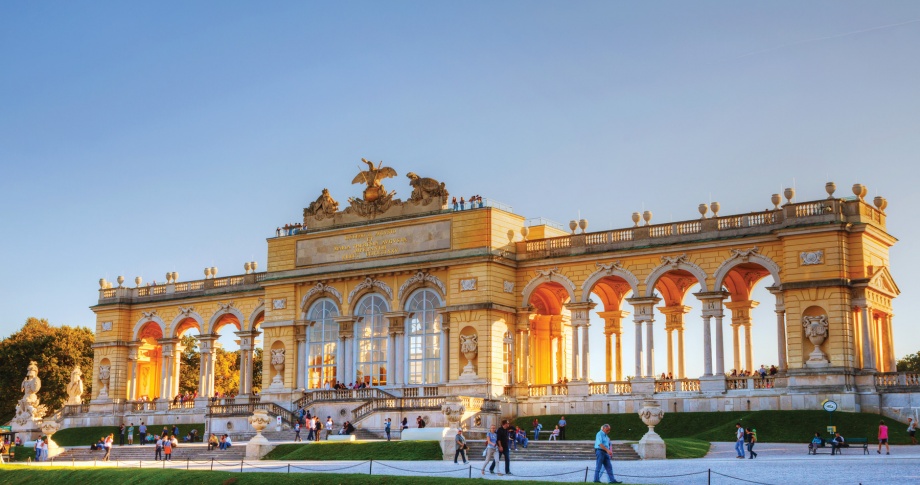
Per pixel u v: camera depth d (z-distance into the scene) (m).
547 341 101.50
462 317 92.50
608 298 98.00
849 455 60.41
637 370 87.50
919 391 74.94
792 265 80.38
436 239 95.25
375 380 97.19
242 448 81.31
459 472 58.59
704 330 84.88
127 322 119.94
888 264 84.12
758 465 54.09
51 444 90.75
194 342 162.62
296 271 102.88
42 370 136.62
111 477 62.66
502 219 94.31
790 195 81.94
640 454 62.78
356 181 102.12
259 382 163.75
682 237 87.06
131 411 116.88
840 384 77.25
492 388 90.56
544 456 66.75
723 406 82.62
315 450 73.88
